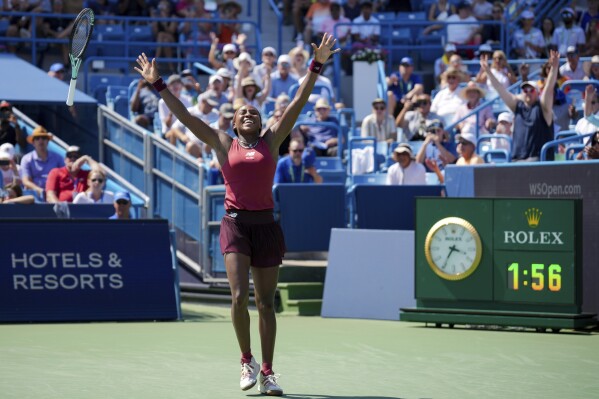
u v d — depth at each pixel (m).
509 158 21.50
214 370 11.38
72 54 10.95
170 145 21.39
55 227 16.77
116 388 10.17
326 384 10.52
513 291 15.54
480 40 30.45
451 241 15.89
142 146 22.72
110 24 30.55
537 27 31.73
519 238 15.48
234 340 14.18
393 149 23.23
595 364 12.02
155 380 10.67
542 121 19.53
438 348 13.45
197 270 20.39
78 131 25.17
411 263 17.11
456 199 15.88
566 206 15.26
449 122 24.75
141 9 30.95
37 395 9.75
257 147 9.88
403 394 9.92
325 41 9.88
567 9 30.22
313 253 20.34
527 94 19.62
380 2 32.38
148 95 25.89
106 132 24.39
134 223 17.16
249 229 9.82
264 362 9.88
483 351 13.16
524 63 27.14
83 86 28.45
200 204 20.28
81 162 20.44
